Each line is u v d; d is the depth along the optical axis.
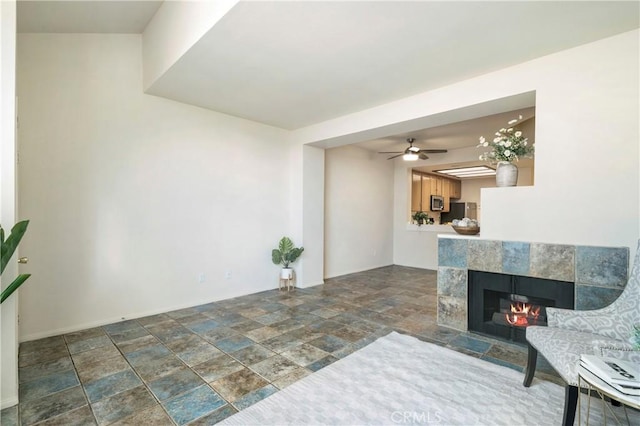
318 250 5.18
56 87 2.98
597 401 1.99
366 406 1.92
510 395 2.03
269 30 2.24
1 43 1.93
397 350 2.70
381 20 2.12
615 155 2.33
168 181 3.70
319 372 2.32
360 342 2.87
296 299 4.28
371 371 2.34
